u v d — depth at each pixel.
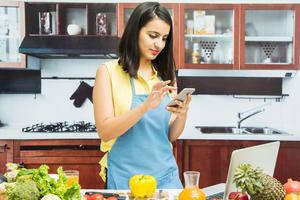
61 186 1.14
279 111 3.78
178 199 1.26
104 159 1.70
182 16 3.40
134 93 1.62
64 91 3.75
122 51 1.62
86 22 3.50
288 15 3.59
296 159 3.26
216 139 3.25
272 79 3.76
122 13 3.39
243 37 3.43
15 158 3.19
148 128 1.61
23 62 3.40
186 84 3.77
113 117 1.53
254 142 3.24
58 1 3.43
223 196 1.34
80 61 3.73
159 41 1.56
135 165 1.59
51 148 3.21
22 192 1.06
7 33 3.43
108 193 1.40
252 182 1.10
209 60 3.56
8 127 3.55
